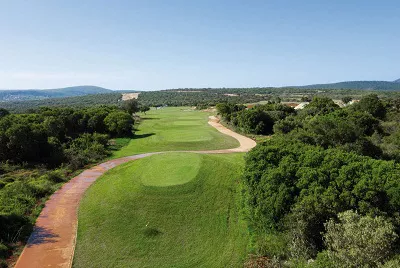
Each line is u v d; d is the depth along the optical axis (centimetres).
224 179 3609
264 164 3092
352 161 2775
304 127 4875
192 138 6531
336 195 2405
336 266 1636
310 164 2856
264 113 7531
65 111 8044
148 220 2778
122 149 6119
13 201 3102
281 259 2233
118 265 2195
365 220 1800
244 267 2191
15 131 5088
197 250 2402
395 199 2291
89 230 2645
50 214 2994
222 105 10025
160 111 14462
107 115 8081
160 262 2248
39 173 4391
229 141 6325
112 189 3506
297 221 2289
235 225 2762
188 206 2998
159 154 4531
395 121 6188
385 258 1619
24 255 2277
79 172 4438
